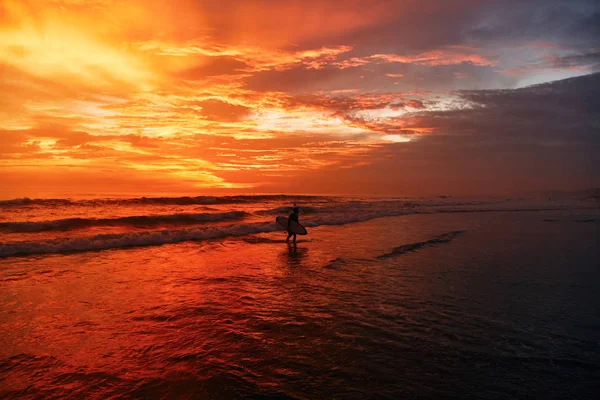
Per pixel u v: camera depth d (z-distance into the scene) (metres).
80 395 3.52
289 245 13.17
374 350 4.63
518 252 11.73
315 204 35.50
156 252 11.38
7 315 5.70
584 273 8.96
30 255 10.42
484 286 7.76
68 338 4.91
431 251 11.86
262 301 6.71
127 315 5.85
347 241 14.14
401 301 6.74
